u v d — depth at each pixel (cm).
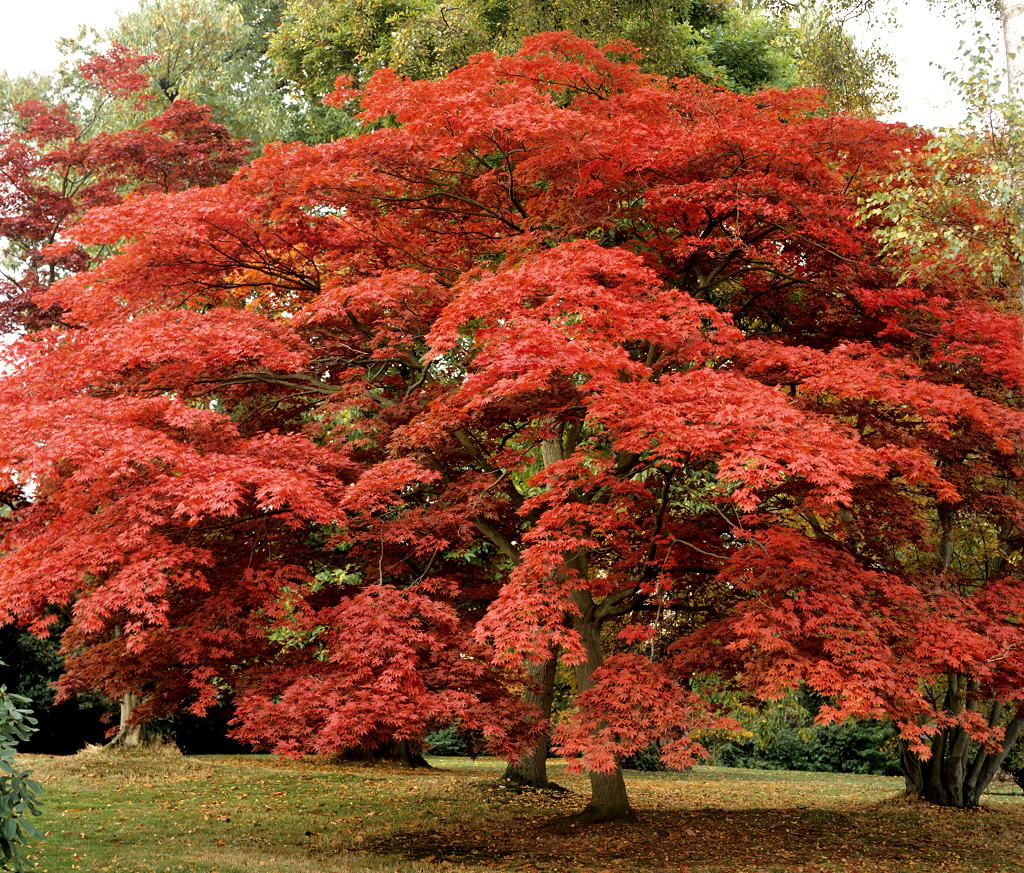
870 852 1323
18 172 2064
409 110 1258
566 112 1166
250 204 1224
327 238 1340
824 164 1312
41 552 1031
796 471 882
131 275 1315
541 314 1034
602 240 1500
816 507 1139
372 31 2181
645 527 1332
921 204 1076
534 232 1279
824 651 982
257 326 1271
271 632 1360
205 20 2566
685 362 1262
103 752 1970
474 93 1214
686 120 1345
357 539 1173
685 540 1329
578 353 950
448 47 1919
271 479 993
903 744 1830
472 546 1430
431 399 1298
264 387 1468
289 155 1260
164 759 1931
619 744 1003
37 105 2133
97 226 1198
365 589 1088
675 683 1067
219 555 1182
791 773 2883
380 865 1110
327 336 1415
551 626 1014
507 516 1444
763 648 934
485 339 1006
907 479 1027
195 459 999
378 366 1439
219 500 939
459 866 1128
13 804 618
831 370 1076
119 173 2150
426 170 1302
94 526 1033
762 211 1173
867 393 1030
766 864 1217
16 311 1914
